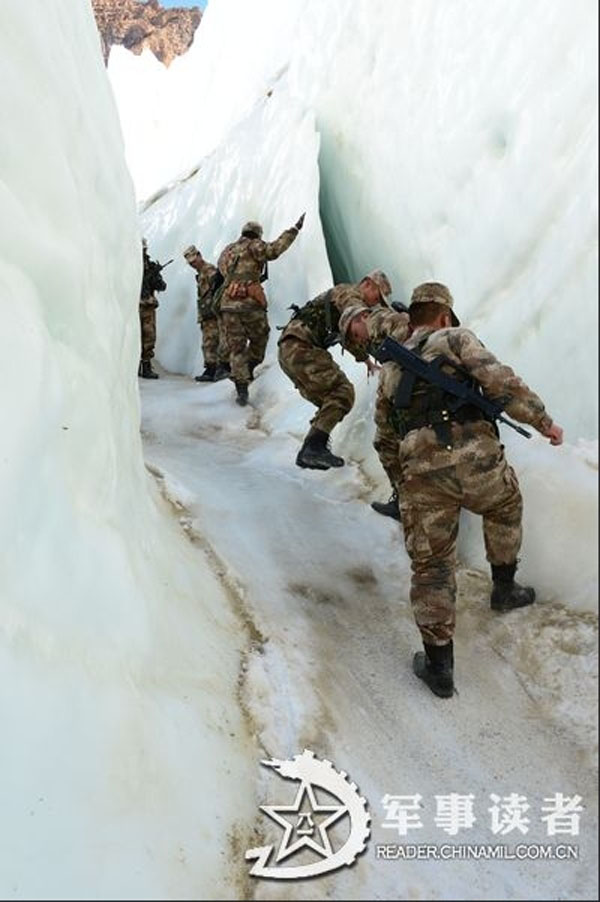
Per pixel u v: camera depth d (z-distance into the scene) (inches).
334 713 79.2
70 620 67.4
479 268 113.9
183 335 283.9
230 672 84.4
